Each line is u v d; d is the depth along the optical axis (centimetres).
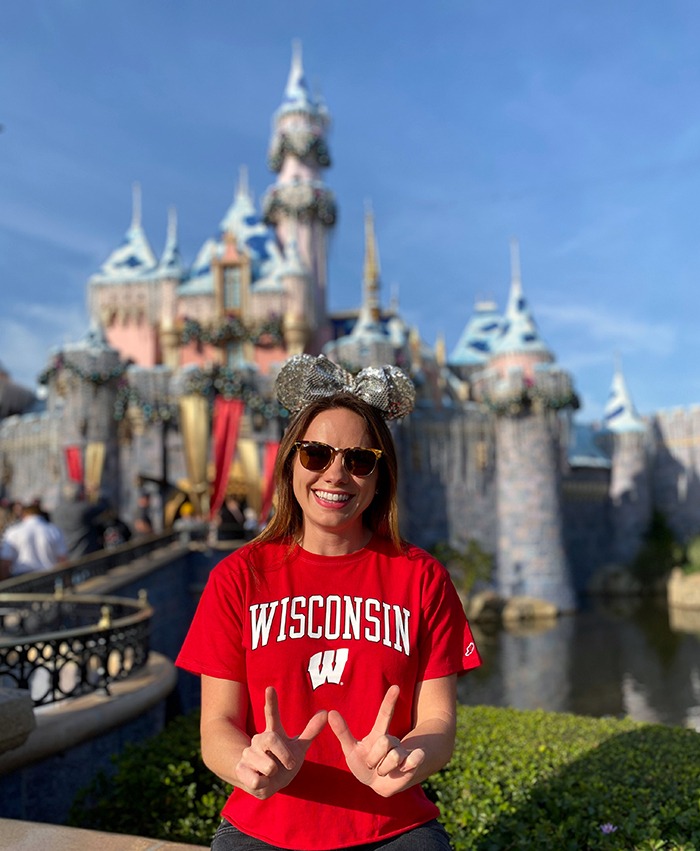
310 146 5634
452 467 5009
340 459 248
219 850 234
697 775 479
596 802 424
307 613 242
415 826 234
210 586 250
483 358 6625
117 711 693
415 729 230
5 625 1067
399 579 249
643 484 6084
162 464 4197
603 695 2436
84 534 1906
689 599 5012
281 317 4762
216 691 238
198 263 5091
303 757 204
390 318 5797
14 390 5456
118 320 5091
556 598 4766
